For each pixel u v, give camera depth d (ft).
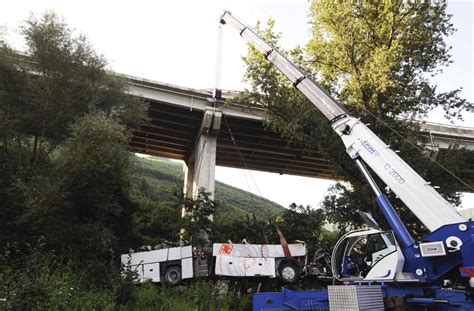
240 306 46.19
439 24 60.29
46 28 52.60
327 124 61.82
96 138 46.62
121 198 63.87
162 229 78.33
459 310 28.78
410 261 30.86
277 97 66.49
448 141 111.75
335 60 65.21
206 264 55.11
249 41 55.01
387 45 60.44
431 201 30.50
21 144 54.13
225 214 96.53
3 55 52.06
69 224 51.98
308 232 72.28
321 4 61.93
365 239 34.88
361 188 58.23
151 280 48.06
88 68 57.06
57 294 31.86
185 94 104.63
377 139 35.19
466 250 27.96
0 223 48.98
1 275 32.30
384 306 29.89
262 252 54.29
